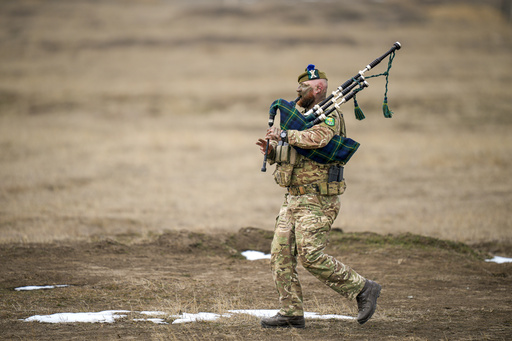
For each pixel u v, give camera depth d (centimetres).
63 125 10206
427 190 5844
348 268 1659
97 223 4034
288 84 13325
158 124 10406
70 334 1599
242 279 2467
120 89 13038
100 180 6200
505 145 8506
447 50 17250
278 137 1648
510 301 2116
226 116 11044
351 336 1578
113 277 2428
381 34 18888
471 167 7144
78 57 16225
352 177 6588
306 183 1683
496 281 2511
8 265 2584
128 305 1988
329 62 15400
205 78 14025
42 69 14938
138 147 8394
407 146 8556
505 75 14412
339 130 1719
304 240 1652
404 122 10381
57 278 2381
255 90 12838
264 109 11600
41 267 2570
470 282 2486
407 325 1712
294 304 1688
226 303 1980
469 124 10319
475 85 13250
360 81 1705
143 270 2592
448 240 3228
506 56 16838
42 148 8156
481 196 5500
